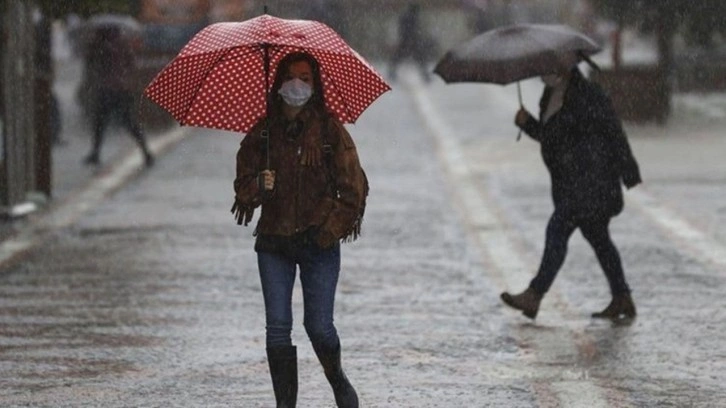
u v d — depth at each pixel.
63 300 27.91
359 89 18.38
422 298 28.16
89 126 64.81
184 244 34.88
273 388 19.03
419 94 85.31
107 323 25.70
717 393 20.77
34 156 42.75
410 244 34.78
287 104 17.81
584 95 25.72
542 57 25.20
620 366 22.50
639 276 30.36
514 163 51.91
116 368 22.27
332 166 17.86
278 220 17.86
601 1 66.94
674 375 21.88
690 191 43.84
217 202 42.56
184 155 55.56
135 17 67.25
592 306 27.44
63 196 44.22
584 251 33.62
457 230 37.09
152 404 20.05
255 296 28.36
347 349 23.66
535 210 40.56
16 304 27.47
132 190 45.62
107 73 52.00
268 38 17.52
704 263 31.88
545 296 28.47
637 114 65.75
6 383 21.23
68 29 91.12
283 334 18.08
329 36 17.89
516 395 20.64
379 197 43.50
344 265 31.83
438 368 22.36
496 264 32.09
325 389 21.02
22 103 40.03
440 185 46.31
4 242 35.25
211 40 17.83
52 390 20.83
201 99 18.48
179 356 23.11
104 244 34.97
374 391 20.88
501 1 125.88
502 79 25.25
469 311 26.94
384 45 124.69
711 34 67.81
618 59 66.56
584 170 25.59
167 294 28.50
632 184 25.95
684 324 25.66
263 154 17.91
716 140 59.22
